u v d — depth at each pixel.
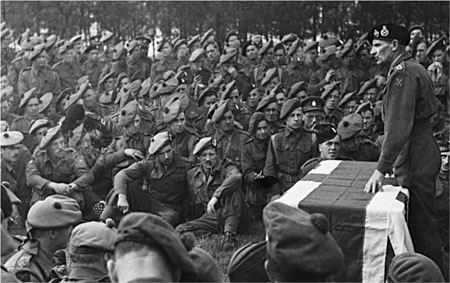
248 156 7.53
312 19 14.00
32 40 13.06
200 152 7.00
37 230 4.12
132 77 12.85
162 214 7.00
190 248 2.62
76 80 13.16
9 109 10.67
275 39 14.29
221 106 7.69
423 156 4.66
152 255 2.24
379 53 4.71
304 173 6.75
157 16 15.11
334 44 12.52
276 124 8.41
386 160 4.46
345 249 3.97
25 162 7.42
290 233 2.47
